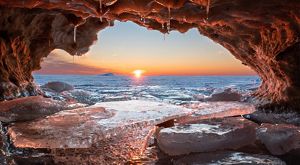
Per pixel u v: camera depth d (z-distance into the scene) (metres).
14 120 6.56
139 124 6.51
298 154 5.14
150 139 5.98
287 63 7.27
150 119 6.86
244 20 7.18
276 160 4.70
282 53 7.37
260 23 7.34
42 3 6.48
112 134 5.86
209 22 7.31
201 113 7.97
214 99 11.52
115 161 4.98
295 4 5.79
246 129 5.72
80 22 8.16
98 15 7.03
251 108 8.83
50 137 5.40
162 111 7.81
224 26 8.55
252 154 4.97
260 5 6.07
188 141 5.24
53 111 7.52
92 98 12.50
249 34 8.48
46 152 5.02
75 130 5.82
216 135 5.35
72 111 7.64
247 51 9.78
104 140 5.62
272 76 8.79
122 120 6.70
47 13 7.84
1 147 4.72
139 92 18.78
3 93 7.96
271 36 7.71
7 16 7.27
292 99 7.57
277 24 7.01
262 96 9.63
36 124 6.22
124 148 5.42
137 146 5.54
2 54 7.98
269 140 5.39
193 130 5.65
